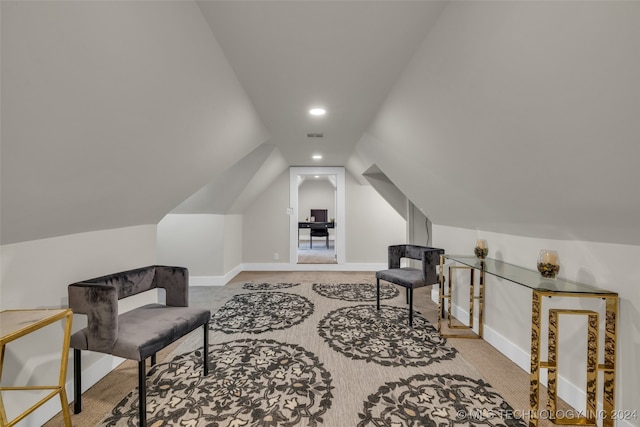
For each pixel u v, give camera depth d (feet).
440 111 5.94
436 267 9.92
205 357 6.48
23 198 4.12
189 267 15.25
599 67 2.94
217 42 5.25
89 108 3.84
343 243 18.85
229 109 7.23
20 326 3.83
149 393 5.86
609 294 4.65
